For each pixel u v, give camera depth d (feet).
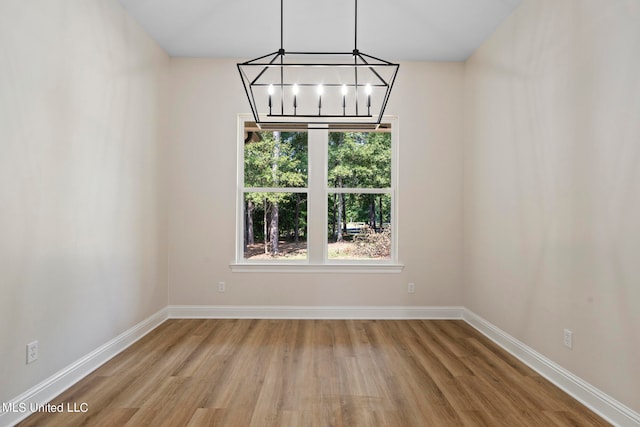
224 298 13.57
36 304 7.16
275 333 11.79
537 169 9.12
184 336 11.42
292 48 12.80
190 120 13.52
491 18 10.72
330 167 14.05
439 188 13.69
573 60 7.84
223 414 6.95
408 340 11.23
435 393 7.85
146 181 11.71
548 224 8.69
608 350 6.90
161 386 8.07
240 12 10.54
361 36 11.89
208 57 13.50
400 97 13.67
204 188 13.53
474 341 11.20
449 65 13.71
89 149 8.78
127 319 10.61
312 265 13.57
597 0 7.15
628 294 6.47
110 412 7.00
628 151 6.45
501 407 7.30
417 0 9.87
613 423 6.74
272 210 13.98
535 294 9.21
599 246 7.12
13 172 6.58
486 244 11.87
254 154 13.96
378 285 13.69
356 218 14.05
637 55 6.27
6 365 6.48
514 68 10.21
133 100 10.87
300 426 6.57
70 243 8.12
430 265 13.69
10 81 6.50
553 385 8.29
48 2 7.39
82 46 8.49
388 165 14.05
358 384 8.23
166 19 10.91
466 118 13.50
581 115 7.61
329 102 13.70
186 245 13.52
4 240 6.41
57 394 7.68
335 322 13.10
